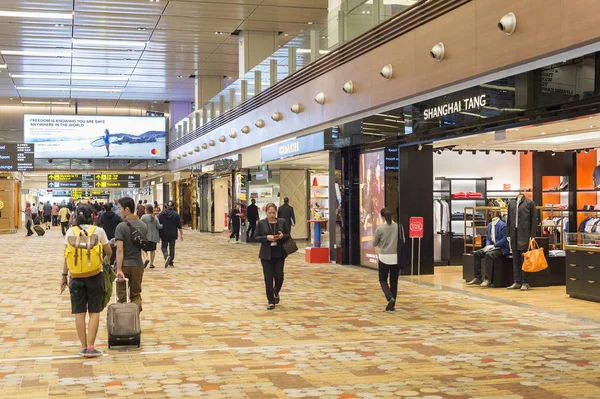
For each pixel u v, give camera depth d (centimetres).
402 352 727
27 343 784
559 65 886
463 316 956
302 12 2116
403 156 1483
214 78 3256
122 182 4419
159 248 2438
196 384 602
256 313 994
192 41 2502
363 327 876
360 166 1683
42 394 571
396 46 1308
